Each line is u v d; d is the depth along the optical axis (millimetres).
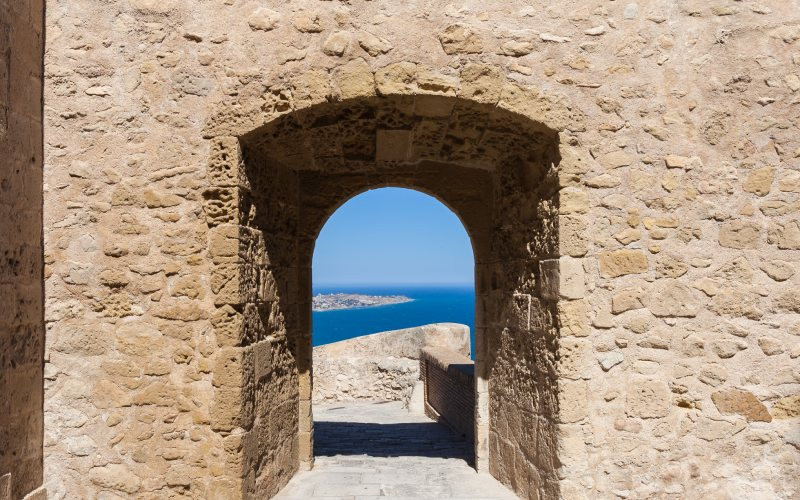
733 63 3844
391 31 3779
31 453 3545
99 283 3748
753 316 3758
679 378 3742
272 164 4578
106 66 3785
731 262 3781
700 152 3824
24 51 3523
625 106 3818
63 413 3711
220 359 3676
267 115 3756
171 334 3723
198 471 3676
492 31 3803
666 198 3795
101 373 3723
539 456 4035
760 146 3816
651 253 3777
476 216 5543
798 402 3719
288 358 4934
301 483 4820
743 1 3857
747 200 3803
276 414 4535
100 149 3775
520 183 4531
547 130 3809
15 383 3393
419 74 3752
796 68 3836
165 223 3752
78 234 3754
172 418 3695
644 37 3844
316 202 5520
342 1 3791
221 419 3666
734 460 3719
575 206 3734
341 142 4621
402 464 5480
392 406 10609
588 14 3846
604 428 3709
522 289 4453
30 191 3574
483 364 5332
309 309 5375
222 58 3779
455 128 4324
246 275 3898
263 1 3799
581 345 3697
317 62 3771
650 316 3756
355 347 11719
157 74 3781
